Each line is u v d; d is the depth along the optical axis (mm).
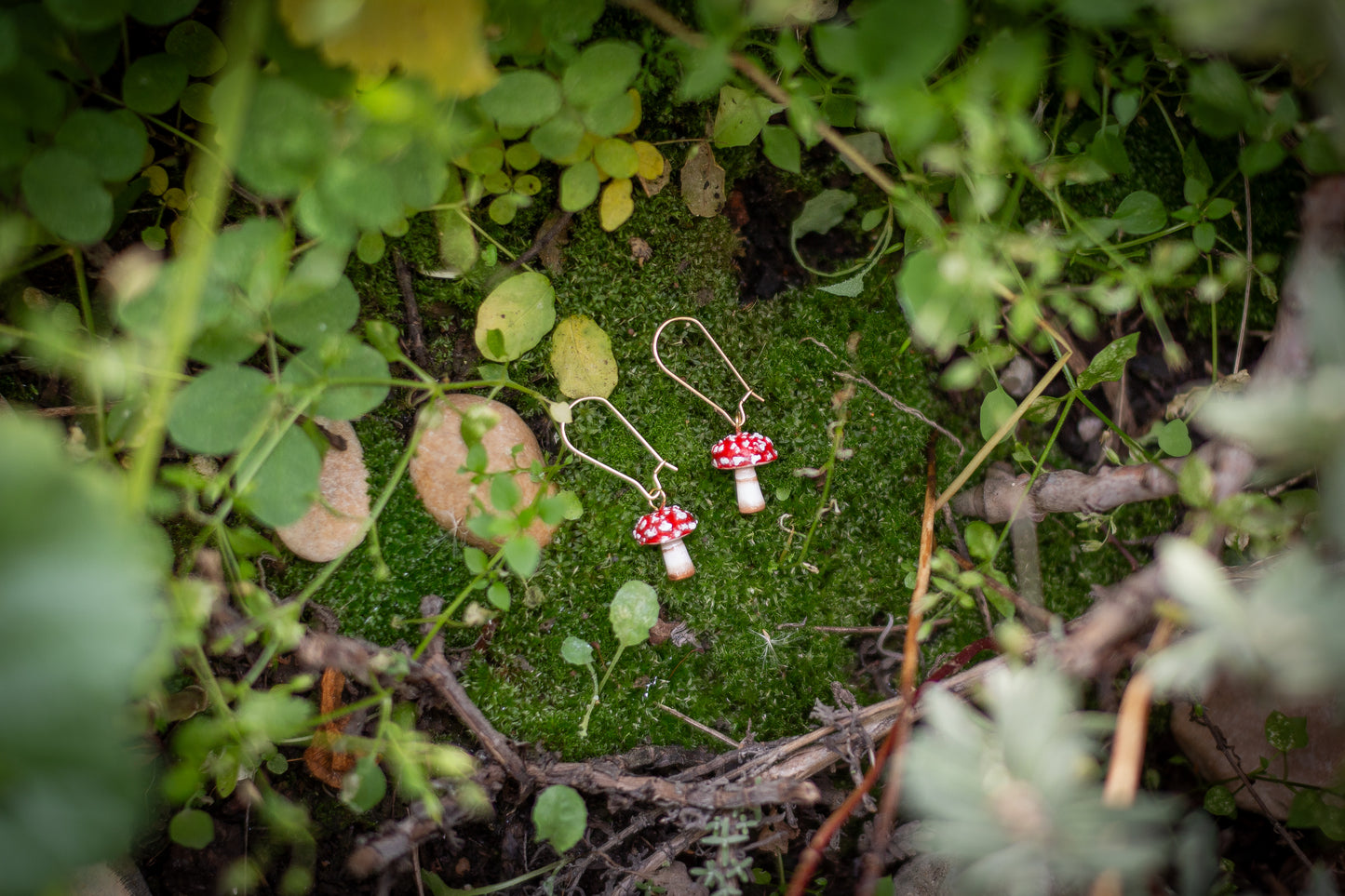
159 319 229
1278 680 205
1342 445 195
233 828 276
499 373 284
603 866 280
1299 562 205
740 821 264
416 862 274
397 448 288
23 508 156
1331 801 266
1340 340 203
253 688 278
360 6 221
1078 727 222
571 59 256
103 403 269
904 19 223
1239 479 259
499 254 291
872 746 272
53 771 156
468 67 230
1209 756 291
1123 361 271
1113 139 275
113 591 160
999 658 269
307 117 231
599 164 269
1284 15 217
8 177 236
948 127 257
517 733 287
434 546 287
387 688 274
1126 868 186
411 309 289
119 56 267
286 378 245
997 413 278
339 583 284
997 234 250
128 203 271
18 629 152
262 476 246
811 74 281
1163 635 244
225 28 268
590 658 284
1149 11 265
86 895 252
